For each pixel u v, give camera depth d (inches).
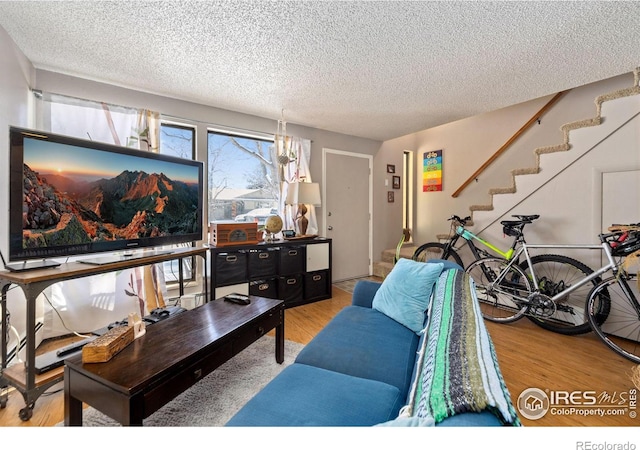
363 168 186.5
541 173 116.3
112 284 105.1
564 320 108.1
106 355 49.9
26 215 66.4
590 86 131.2
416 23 71.1
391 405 41.2
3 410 63.4
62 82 98.6
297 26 72.8
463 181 187.8
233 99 120.0
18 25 73.5
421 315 66.7
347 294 152.9
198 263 129.1
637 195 94.3
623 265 84.9
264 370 77.8
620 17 68.1
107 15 69.4
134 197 89.3
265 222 142.1
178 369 50.8
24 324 84.2
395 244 205.6
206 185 129.1
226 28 73.8
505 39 77.4
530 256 116.8
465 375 27.0
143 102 113.0
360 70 94.7
